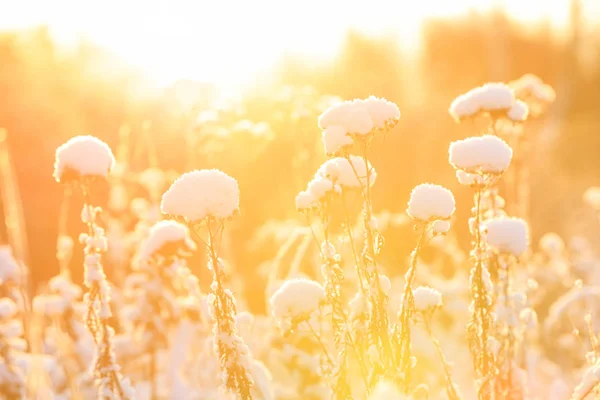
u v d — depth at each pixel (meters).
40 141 10.11
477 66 21.61
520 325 1.70
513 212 2.39
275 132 3.38
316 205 1.36
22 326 2.21
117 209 3.54
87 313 1.52
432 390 2.39
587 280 3.73
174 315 2.69
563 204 10.32
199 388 2.55
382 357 1.31
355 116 1.21
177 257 2.08
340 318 1.38
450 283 3.95
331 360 1.42
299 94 3.38
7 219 2.13
